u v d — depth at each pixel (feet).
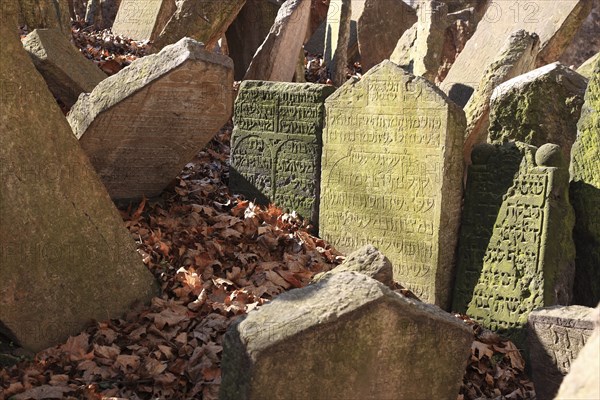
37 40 29.22
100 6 49.39
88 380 17.04
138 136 23.58
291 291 14.64
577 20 38.29
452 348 14.85
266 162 27.35
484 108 29.35
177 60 22.47
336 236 25.54
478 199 23.32
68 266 18.72
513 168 22.71
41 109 18.56
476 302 22.93
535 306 21.70
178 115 23.48
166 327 18.97
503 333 22.20
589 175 22.59
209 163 30.09
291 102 26.66
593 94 22.58
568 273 22.08
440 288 23.54
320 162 26.20
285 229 25.62
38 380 16.87
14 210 17.80
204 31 39.24
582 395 9.05
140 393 16.98
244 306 19.67
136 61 23.20
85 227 19.13
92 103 23.00
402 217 24.14
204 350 17.65
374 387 14.28
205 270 21.85
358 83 24.86
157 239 22.68
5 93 17.89
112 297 19.44
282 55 36.42
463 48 40.93
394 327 14.14
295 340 13.48
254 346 13.43
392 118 24.21
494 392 19.60
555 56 38.58
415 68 41.09
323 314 13.73
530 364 20.59
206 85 23.09
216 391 16.67
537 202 22.07
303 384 13.73
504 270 22.49
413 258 23.91
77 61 29.76
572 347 17.74
